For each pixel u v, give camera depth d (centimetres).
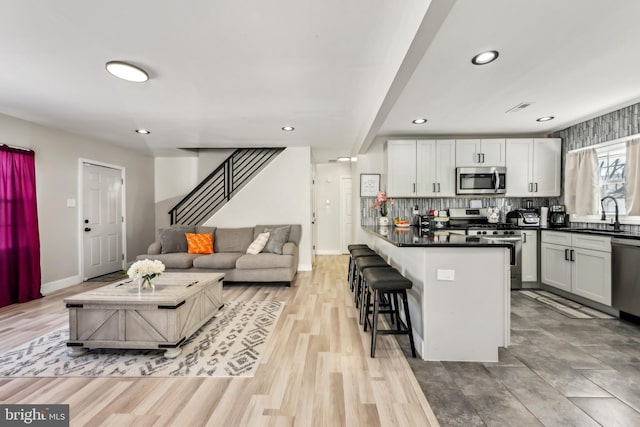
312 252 548
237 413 155
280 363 206
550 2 153
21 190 340
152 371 196
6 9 156
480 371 196
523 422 148
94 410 158
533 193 423
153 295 225
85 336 218
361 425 146
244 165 552
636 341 241
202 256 423
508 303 210
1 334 256
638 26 175
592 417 152
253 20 168
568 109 330
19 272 337
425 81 254
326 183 721
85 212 437
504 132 434
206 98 286
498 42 192
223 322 282
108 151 483
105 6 155
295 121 362
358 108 314
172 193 601
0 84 254
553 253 371
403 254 272
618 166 343
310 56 209
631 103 310
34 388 178
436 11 136
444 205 464
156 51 202
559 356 216
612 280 293
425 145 435
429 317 210
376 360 210
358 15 165
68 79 244
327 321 284
